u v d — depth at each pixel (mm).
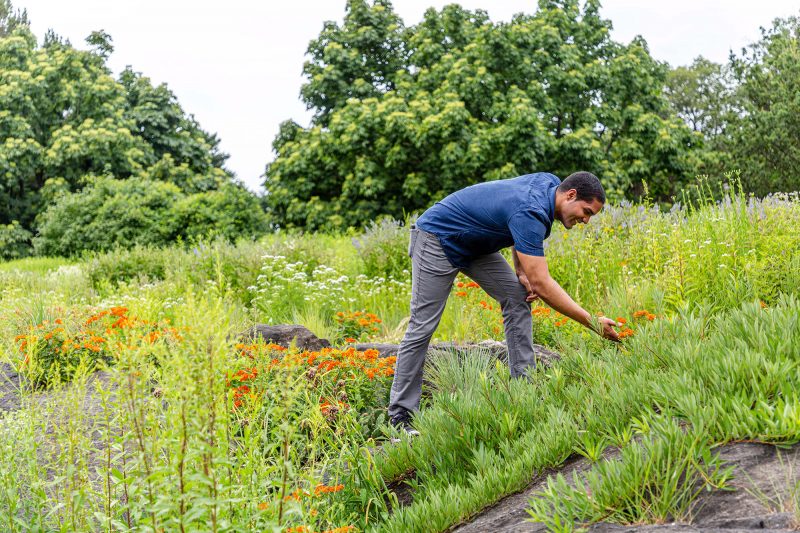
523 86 23750
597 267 7438
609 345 3973
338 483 3051
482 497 2621
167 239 19469
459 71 22781
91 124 27797
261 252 11000
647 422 2535
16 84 27578
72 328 5629
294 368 2486
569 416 2854
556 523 2074
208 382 2102
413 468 3225
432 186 23609
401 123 22047
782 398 2471
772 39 24797
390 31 27266
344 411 3508
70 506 2576
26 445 2855
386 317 8227
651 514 2102
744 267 5602
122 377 2260
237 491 2312
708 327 3598
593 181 3805
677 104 37281
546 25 23734
